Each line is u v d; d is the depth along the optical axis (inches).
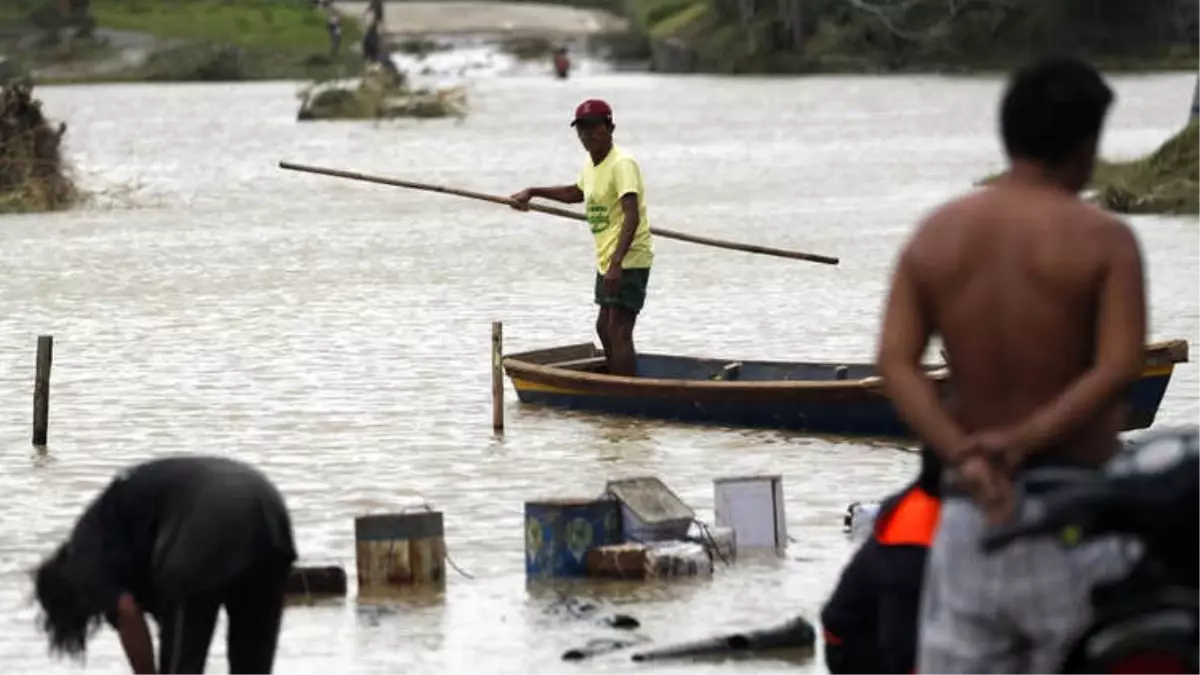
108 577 770.8
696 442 1550.2
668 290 2556.6
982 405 610.5
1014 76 634.8
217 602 754.2
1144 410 1466.5
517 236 3334.2
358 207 4010.8
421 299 2501.2
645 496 1161.4
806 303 2406.5
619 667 948.6
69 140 6417.3
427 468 1455.5
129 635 765.9
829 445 1528.1
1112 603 593.0
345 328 2241.6
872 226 3437.5
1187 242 3009.4
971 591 595.2
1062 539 577.0
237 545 754.8
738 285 2600.9
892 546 717.3
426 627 1026.7
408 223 3631.9
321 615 1053.8
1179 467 578.2
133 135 6712.6
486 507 1322.6
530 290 2578.7
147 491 777.6
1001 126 627.5
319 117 7598.4
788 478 1403.8
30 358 2042.3
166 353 2059.5
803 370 1706.4
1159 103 7568.9
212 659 956.0
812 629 976.9
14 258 3088.1
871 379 1573.6
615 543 1144.2
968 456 585.3
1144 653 582.2
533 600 1079.6
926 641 606.9
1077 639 591.8
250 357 2025.1
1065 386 604.4
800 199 4045.3
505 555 1185.4
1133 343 590.6
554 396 1717.5
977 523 593.9
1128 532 579.5
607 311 1694.1
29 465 1481.3
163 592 759.7
